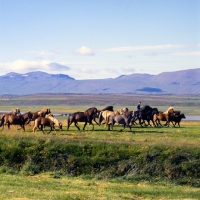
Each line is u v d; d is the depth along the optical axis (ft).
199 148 96.53
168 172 89.15
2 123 132.46
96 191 69.56
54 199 59.47
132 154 93.50
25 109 611.88
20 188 67.21
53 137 102.94
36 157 92.94
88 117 135.33
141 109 153.38
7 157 92.99
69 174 88.43
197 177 89.04
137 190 73.00
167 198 68.90
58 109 632.79
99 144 97.66
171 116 155.43
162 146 96.53
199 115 449.06
